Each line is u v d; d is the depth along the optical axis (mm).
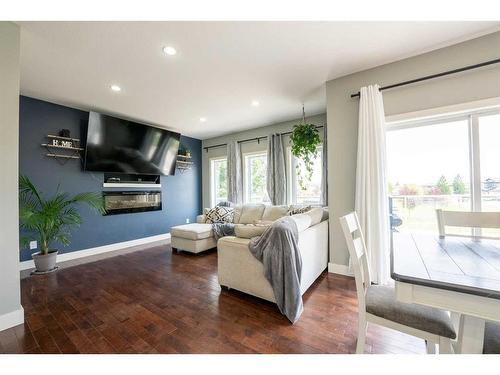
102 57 2248
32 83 2803
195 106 3645
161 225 5055
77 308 2076
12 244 1790
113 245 4145
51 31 1855
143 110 3816
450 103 2172
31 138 3256
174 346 1551
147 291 2422
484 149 2145
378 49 2199
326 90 2852
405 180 2559
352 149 2703
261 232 2275
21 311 1831
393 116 2424
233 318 1895
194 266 3221
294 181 4488
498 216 1584
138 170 4430
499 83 1989
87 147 3645
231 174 5281
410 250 1254
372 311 1274
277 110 3873
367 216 2443
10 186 1771
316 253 2584
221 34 1928
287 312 1841
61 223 3250
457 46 2133
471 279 887
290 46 2121
